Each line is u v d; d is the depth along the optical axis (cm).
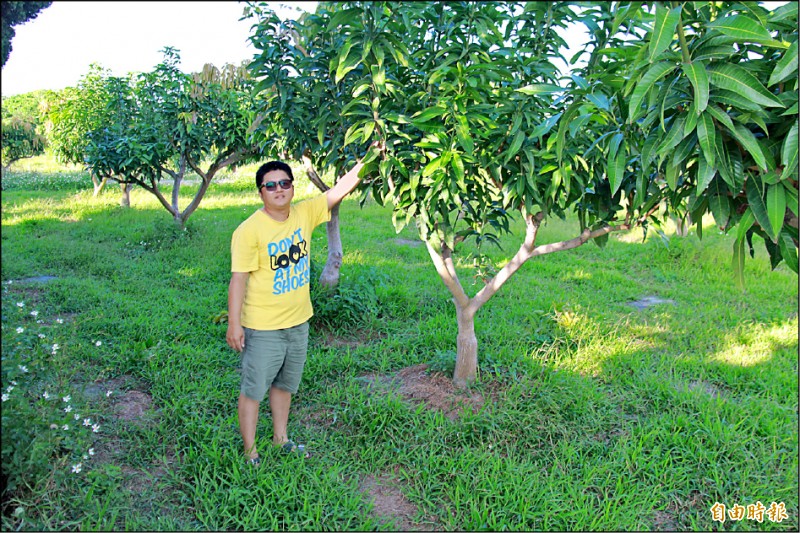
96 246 792
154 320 504
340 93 376
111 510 272
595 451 340
